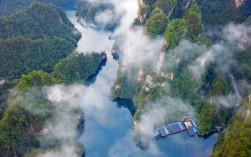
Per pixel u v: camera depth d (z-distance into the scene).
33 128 186.00
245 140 162.75
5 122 177.12
